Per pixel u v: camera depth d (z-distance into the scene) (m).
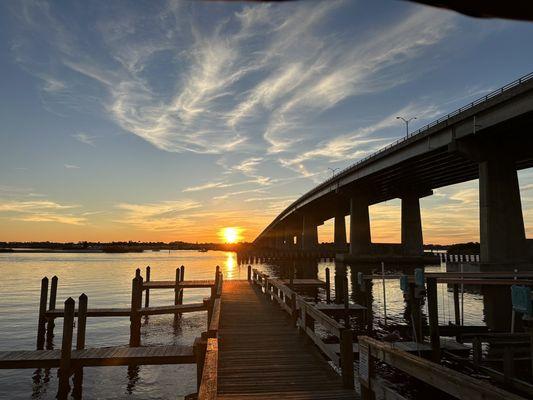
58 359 12.77
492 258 39.53
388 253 77.69
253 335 13.30
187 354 12.74
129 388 14.33
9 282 53.97
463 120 41.28
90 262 121.88
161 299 38.38
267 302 20.59
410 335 17.53
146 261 132.00
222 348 11.66
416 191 77.12
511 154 42.56
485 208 41.09
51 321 22.58
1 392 13.86
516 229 40.75
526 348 12.35
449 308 27.34
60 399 12.57
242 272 73.00
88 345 20.25
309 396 7.52
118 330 23.75
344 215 113.06
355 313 20.22
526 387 10.55
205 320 27.06
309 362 10.30
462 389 3.98
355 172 70.38
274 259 102.88
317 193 93.31
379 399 7.43
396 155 55.50
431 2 0.94
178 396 13.65
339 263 77.56
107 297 38.38
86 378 15.30
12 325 24.97
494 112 37.47
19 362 12.67
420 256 75.00
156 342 21.03
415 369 4.95
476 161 42.62
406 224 76.69
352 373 8.18
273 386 8.49
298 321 13.70
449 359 13.79
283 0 0.90
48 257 175.25
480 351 13.05
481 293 34.56
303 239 119.25
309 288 36.16
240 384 8.63
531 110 33.50
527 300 9.80
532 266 38.56
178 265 102.00
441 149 46.94
